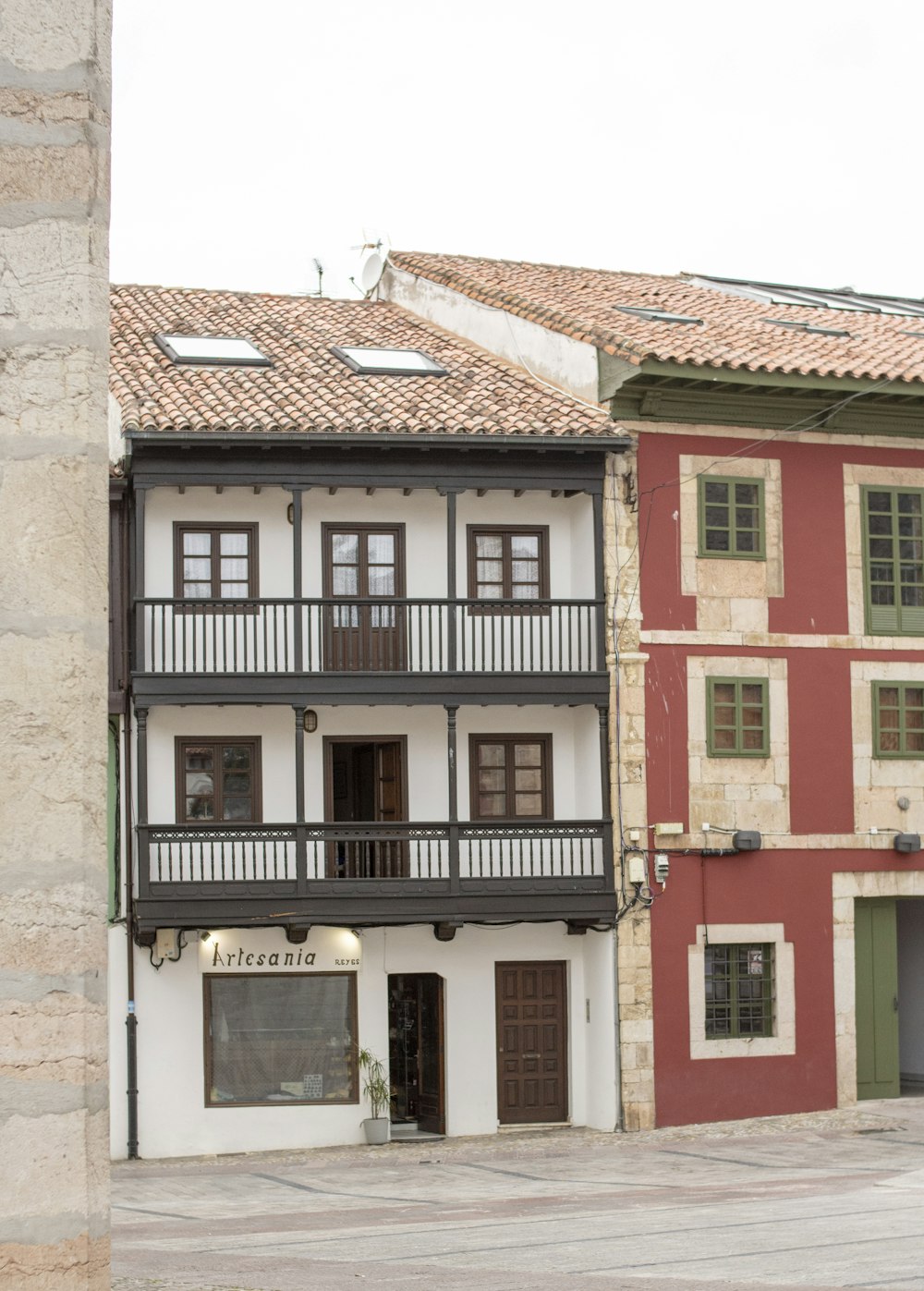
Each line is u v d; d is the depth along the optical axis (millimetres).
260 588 22750
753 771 23484
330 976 22641
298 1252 12562
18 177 4422
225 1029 22297
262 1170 20062
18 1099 4176
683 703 23219
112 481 22328
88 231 4457
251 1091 22281
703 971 23000
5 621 4301
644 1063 22547
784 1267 11227
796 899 23516
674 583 23312
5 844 4234
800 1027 23391
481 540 23625
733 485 23688
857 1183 16734
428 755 23234
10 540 4328
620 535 23125
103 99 4539
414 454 22578
